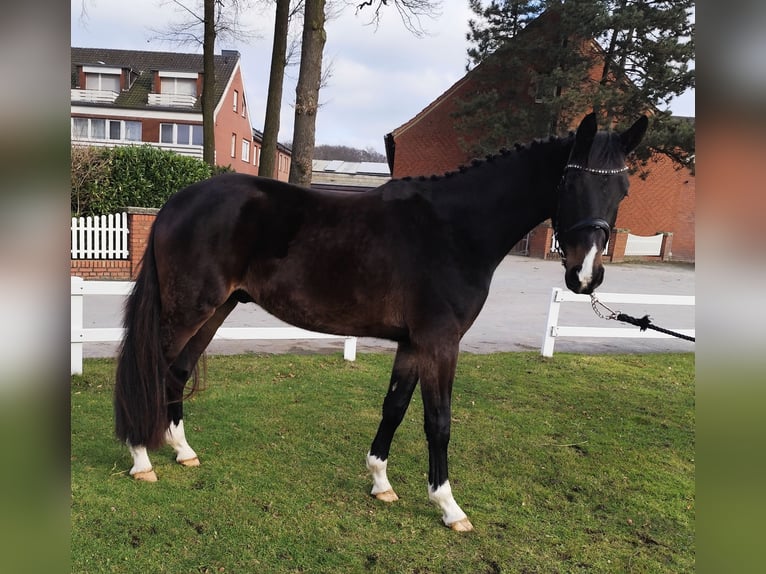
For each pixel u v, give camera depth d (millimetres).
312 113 6156
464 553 2438
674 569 2416
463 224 2574
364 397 4414
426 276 2516
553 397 4773
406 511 2768
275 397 4305
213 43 13227
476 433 3832
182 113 29234
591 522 2773
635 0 16422
